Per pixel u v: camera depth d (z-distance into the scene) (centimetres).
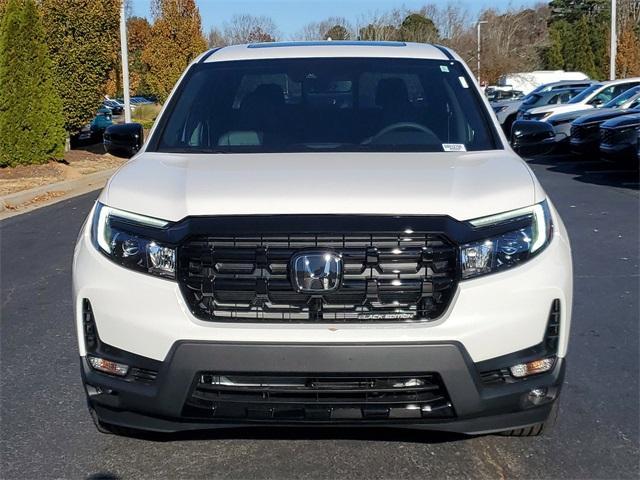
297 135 431
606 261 766
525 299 320
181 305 318
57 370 497
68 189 1391
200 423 324
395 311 318
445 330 311
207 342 312
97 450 385
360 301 317
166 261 323
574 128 1620
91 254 341
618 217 1004
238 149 420
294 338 310
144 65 4731
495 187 342
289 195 330
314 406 315
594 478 353
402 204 325
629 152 1350
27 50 1484
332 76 466
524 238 329
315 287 315
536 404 330
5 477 359
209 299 320
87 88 1781
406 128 434
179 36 3041
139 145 480
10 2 1469
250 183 344
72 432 406
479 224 324
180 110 454
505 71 4759
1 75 1470
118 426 361
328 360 309
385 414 315
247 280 319
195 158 400
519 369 321
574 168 1600
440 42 4994
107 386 329
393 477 354
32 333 571
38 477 359
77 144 2183
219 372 314
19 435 404
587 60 5612
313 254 315
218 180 351
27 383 475
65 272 754
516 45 5631
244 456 374
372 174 355
